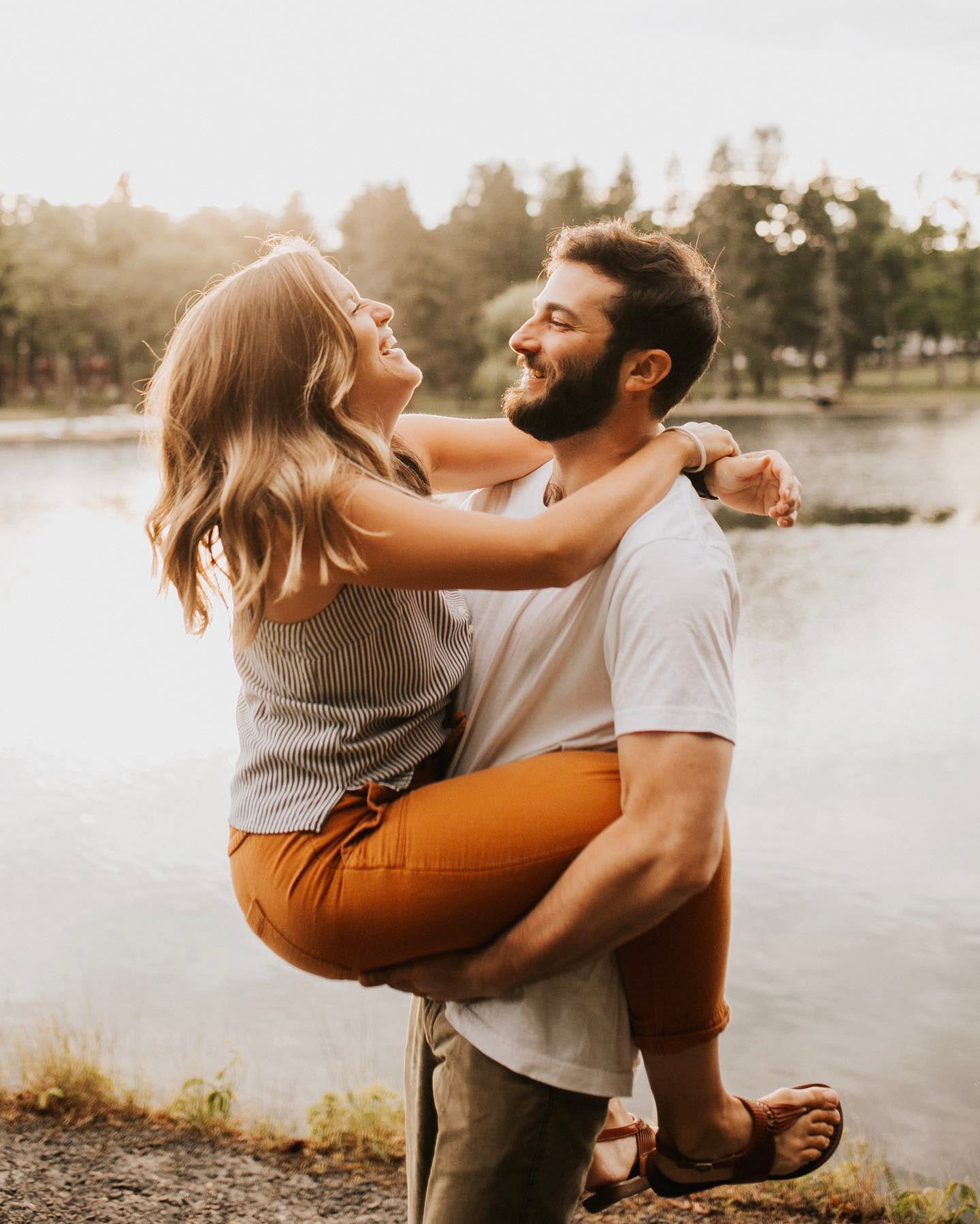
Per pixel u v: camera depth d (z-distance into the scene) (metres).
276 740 1.53
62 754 10.93
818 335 84.25
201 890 7.32
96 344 92.31
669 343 1.52
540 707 1.57
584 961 1.42
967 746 10.47
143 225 92.50
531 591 1.59
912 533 25.94
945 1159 4.16
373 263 76.75
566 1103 1.54
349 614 1.46
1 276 88.50
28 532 29.59
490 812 1.44
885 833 8.22
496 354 64.00
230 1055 4.88
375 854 1.45
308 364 1.44
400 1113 3.30
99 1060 4.18
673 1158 1.76
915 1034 5.29
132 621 18.73
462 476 1.85
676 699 1.36
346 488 1.40
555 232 1.59
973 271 82.69
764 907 6.94
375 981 1.52
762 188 84.81
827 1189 3.08
